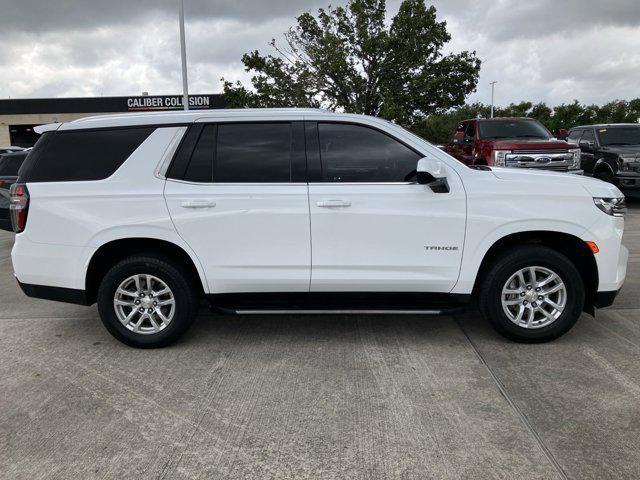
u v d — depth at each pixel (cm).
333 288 420
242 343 447
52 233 419
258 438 302
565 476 264
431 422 315
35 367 404
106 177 418
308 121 422
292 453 287
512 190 409
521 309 423
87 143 426
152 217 411
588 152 1352
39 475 272
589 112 4372
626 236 898
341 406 336
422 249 411
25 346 447
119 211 413
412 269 414
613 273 417
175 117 426
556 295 426
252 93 2181
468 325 480
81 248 416
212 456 286
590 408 327
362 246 411
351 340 449
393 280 415
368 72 2117
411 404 337
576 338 442
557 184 416
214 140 420
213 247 414
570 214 407
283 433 306
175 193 412
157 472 273
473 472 268
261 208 409
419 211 407
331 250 411
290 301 427
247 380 376
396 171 416
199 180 416
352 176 415
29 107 3803
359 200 407
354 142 419
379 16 2061
